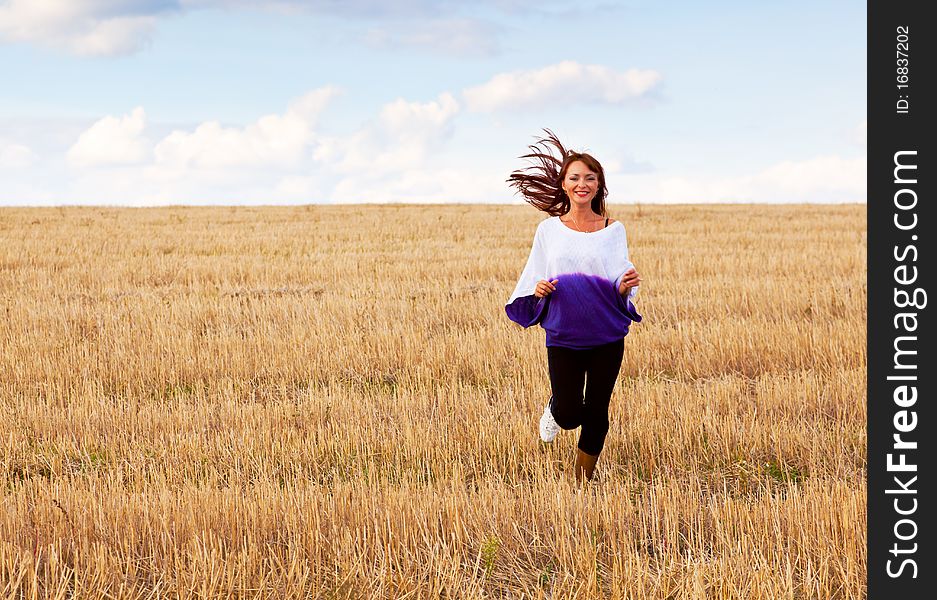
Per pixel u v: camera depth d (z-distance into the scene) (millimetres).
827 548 3404
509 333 8062
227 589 3211
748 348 7312
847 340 7254
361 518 3750
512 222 26016
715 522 3660
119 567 3320
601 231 4207
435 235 20922
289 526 3639
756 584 3102
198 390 6562
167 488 4309
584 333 4168
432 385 6707
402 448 5043
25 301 10148
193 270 13312
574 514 3803
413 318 9016
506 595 3271
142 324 8789
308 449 5047
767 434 5113
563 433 5121
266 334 8281
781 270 12914
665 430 5215
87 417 5672
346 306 9531
